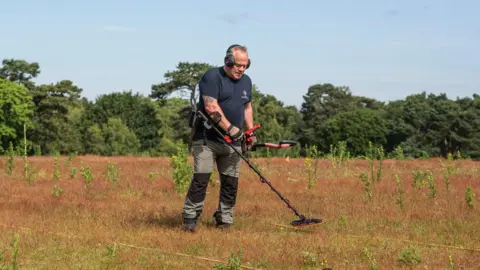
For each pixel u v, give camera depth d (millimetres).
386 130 107000
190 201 8070
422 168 19688
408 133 104062
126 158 25156
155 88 90125
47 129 92312
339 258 6570
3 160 20750
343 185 14203
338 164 20562
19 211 9609
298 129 114312
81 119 98062
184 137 90250
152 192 12695
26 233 7555
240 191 12609
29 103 88250
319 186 13969
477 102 108000
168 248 6902
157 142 96625
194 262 6285
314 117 120250
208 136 8141
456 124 102562
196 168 8133
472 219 9398
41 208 10062
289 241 7289
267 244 7121
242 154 8414
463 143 102750
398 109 121438
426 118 104562
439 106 104500
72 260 6293
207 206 10500
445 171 18281
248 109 8570
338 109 120188
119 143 92375
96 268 5984
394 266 6254
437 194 12477
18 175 16359
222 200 8500
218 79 8102
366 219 9234
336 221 9125
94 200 11477
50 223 8414
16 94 85750
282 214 9664
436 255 6816
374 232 8266
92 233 7652
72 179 15391
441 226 8734
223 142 8188
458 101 116688
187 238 7426
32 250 6672
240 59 8055
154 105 102438
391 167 20000
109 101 99875
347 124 106875
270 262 6312
